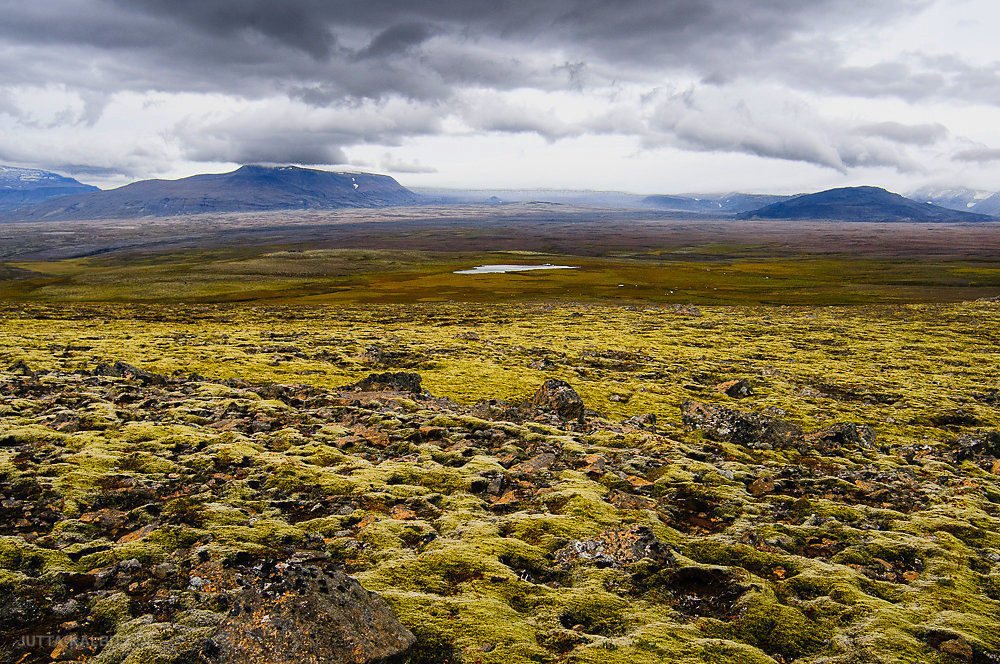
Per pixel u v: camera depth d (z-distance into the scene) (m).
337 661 8.13
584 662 9.17
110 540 13.39
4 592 10.59
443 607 10.70
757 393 42.16
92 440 20.66
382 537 14.03
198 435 22.08
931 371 53.44
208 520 14.50
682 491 18.73
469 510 16.30
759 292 143.88
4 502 14.80
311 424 24.73
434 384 40.28
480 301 126.50
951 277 174.50
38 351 44.56
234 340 56.56
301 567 9.68
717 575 12.41
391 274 191.88
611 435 25.75
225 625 8.73
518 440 24.08
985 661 9.91
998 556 14.90
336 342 57.91
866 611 11.36
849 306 115.00
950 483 22.64
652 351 60.59
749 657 9.59
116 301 130.38
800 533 15.77
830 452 26.17
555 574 12.75
